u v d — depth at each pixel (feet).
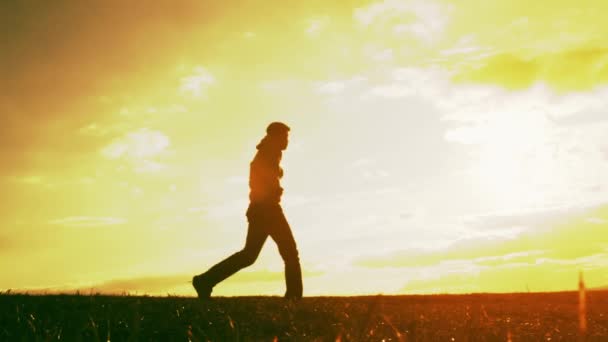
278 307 22.59
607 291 33.81
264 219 30.19
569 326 20.63
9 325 17.29
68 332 16.48
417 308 24.57
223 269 29.58
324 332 17.95
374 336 16.05
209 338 16.52
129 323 17.75
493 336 17.85
